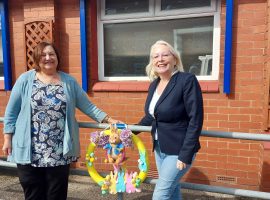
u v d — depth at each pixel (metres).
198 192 3.86
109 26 4.32
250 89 3.62
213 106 3.78
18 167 2.53
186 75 2.21
